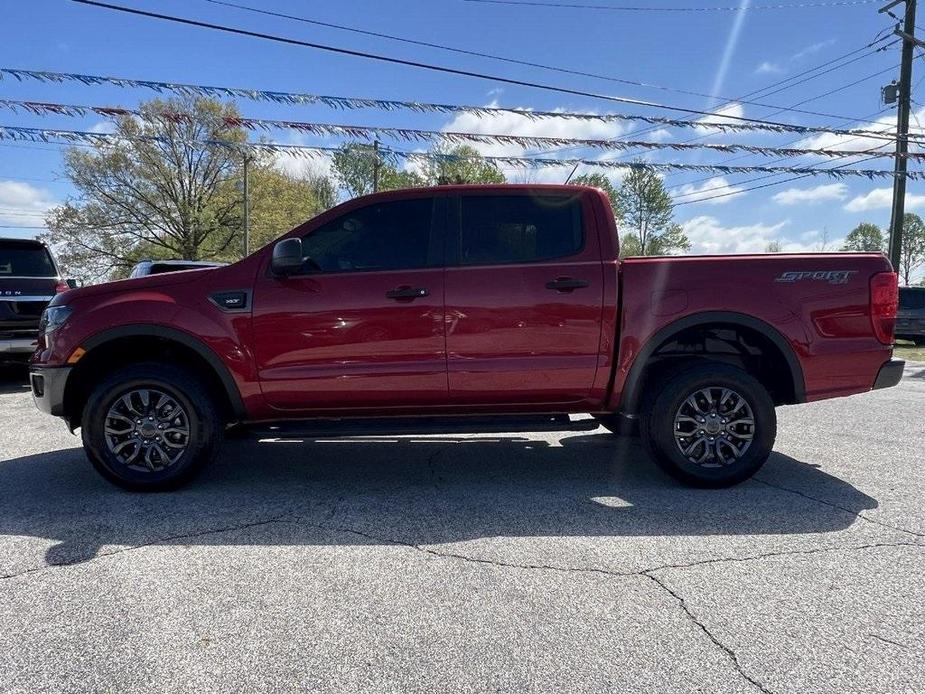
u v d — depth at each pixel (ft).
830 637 8.02
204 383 13.79
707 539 11.14
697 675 7.27
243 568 10.01
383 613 8.63
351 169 133.39
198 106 74.28
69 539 11.15
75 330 13.34
